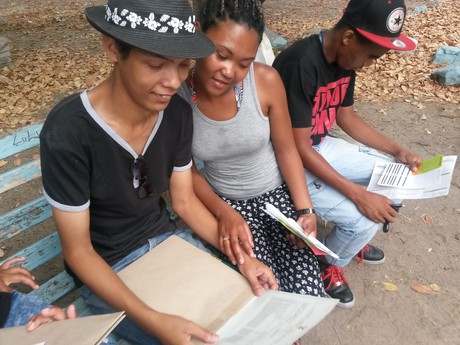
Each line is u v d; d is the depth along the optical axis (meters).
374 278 2.70
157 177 1.74
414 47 2.13
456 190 3.46
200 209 1.93
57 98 5.63
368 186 2.41
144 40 1.26
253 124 1.96
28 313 1.51
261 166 2.12
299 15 8.84
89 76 6.22
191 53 1.30
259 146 2.04
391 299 2.55
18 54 7.05
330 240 2.41
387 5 1.99
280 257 2.11
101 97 1.49
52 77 6.22
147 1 1.26
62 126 1.44
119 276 1.62
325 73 2.26
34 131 2.02
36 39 7.83
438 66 5.84
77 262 1.58
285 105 2.05
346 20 2.09
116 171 1.58
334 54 2.21
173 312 1.49
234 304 1.50
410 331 2.36
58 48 7.37
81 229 1.58
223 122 1.92
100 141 1.50
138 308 1.47
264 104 1.99
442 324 2.39
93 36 7.95
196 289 1.56
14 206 3.62
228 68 1.66
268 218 2.17
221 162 2.09
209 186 2.12
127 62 1.33
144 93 1.38
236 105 1.91
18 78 6.12
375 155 2.60
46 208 2.01
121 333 1.69
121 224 1.74
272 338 1.45
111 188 1.61
